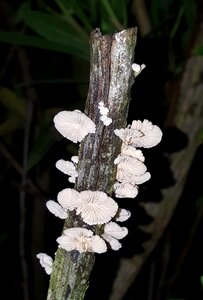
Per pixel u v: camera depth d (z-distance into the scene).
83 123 0.31
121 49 0.29
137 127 0.33
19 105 0.74
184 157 0.57
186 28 0.68
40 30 0.59
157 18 0.68
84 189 0.32
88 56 0.58
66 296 0.35
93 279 0.81
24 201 0.71
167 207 0.60
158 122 0.63
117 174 0.33
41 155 0.51
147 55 0.62
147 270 0.90
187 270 0.96
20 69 0.82
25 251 0.77
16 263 0.95
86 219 0.32
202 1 0.54
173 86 0.58
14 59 0.82
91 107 0.31
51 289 0.35
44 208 0.77
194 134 0.56
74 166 0.33
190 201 0.89
